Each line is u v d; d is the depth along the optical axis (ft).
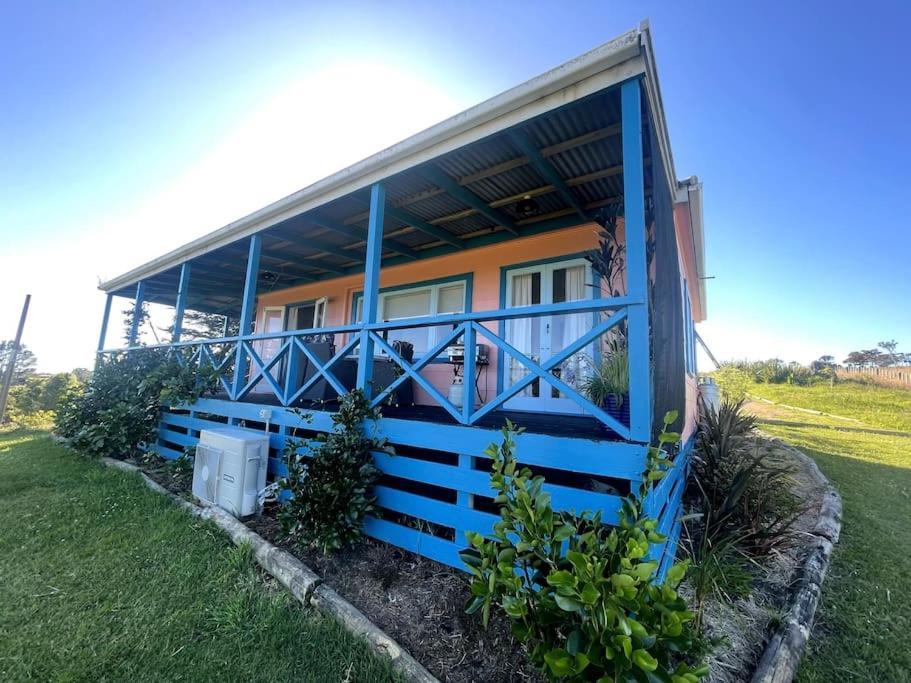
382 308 21.39
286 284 27.30
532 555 5.51
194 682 5.61
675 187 12.24
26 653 6.05
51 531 9.96
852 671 6.38
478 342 16.94
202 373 16.17
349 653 6.14
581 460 7.06
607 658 4.06
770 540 9.68
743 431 15.62
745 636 6.84
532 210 14.83
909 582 8.89
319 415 11.27
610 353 11.87
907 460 21.72
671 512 8.64
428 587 7.79
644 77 7.43
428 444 8.91
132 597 7.43
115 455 17.75
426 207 14.88
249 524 10.54
